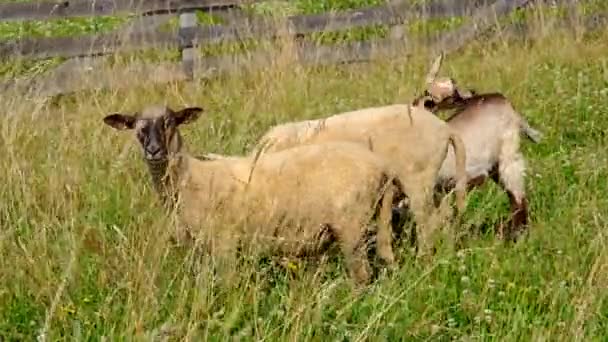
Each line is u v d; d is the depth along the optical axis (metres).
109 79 12.47
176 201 7.40
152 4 14.73
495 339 6.53
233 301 6.65
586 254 7.46
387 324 6.44
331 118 8.59
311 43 15.34
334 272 7.45
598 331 6.71
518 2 16.28
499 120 9.21
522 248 7.86
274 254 7.44
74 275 6.88
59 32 16.97
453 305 7.08
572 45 14.57
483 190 9.41
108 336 6.20
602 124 11.23
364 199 7.38
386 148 8.34
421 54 14.65
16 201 7.75
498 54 14.34
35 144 9.09
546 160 10.07
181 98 12.20
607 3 16.94
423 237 7.64
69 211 7.64
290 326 6.33
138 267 6.62
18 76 12.15
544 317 6.83
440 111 9.96
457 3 16.20
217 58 14.45
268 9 16.75
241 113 10.95
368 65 14.62
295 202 7.31
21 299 6.78
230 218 7.31
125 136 9.44
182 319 6.35
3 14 14.19
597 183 9.16
